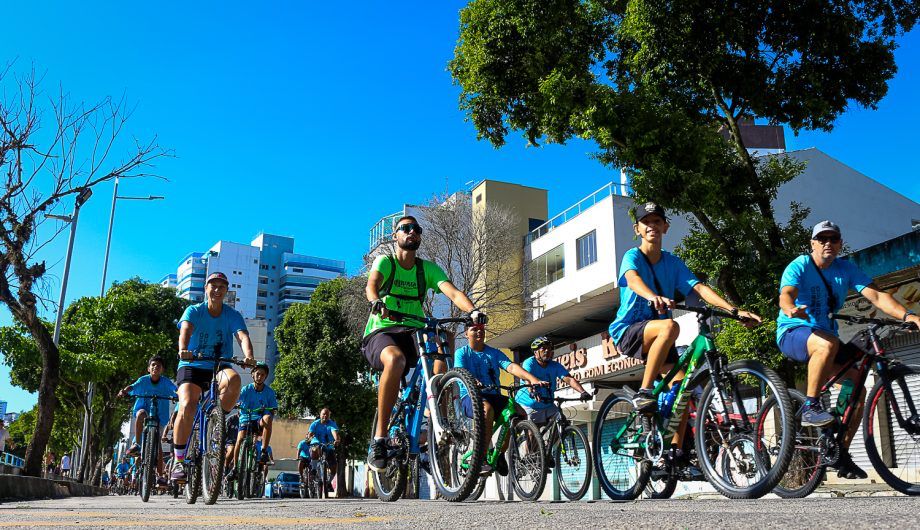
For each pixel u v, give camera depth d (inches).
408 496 233.3
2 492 351.3
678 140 474.3
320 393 1181.1
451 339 199.6
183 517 123.3
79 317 1025.5
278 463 1556.3
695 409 184.9
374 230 1203.2
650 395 181.6
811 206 992.2
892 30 505.0
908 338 518.3
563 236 1162.0
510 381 1139.9
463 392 181.3
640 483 191.6
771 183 496.1
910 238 495.5
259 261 4712.1
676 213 491.2
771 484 155.5
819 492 336.8
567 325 1031.6
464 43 560.4
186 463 253.1
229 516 124.7
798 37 503.2
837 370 191.3
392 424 205.0
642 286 184.4
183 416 249.9
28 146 512.1
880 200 1037.8
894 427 183.9
